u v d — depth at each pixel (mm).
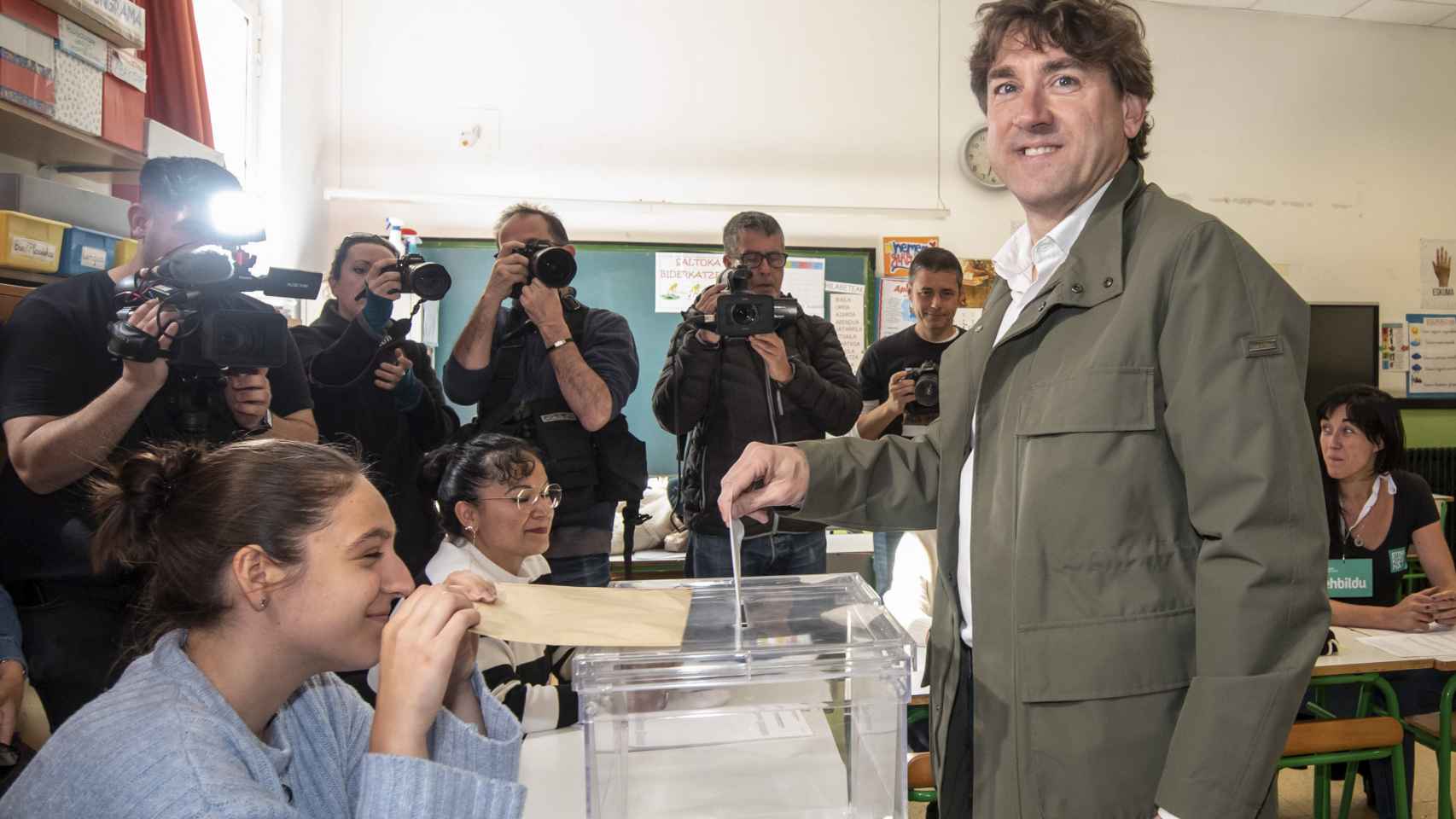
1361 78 4664
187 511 744
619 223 4160
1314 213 4641
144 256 1578
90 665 1356
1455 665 1893
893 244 4305
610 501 2018
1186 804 780
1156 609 855
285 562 736
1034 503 889
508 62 4062
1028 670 882
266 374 1671
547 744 1221
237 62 3428
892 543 2678
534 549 1621
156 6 2539
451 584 812
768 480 1037
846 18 4273
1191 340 844
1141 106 1022
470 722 902
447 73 4023
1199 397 833
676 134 4180
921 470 1144
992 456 961
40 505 1370
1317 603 795
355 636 761
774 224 2309
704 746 823
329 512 754
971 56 1085
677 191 4188
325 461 785
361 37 3977
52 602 1362
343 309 2258
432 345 3967
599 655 719
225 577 736
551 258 1894
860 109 4293
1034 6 969
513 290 1954
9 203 1709
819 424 2258
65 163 2066
